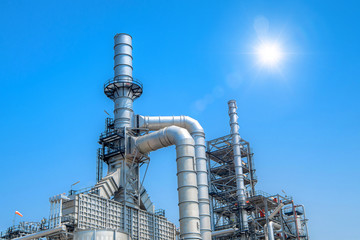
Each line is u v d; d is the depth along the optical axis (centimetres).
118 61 6134
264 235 7294
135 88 6047
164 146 5453
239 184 7781
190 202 4828
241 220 7406
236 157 8006
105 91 6084
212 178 8312
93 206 4950
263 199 7219
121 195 5500
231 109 8400
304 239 7906
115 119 5891
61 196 4797
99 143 5816
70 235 4603
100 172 5656
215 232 7294
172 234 6266
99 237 4125
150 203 5981
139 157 5747
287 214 8175
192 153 5119
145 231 5669
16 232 5481
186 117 6025
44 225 4956
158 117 5969
